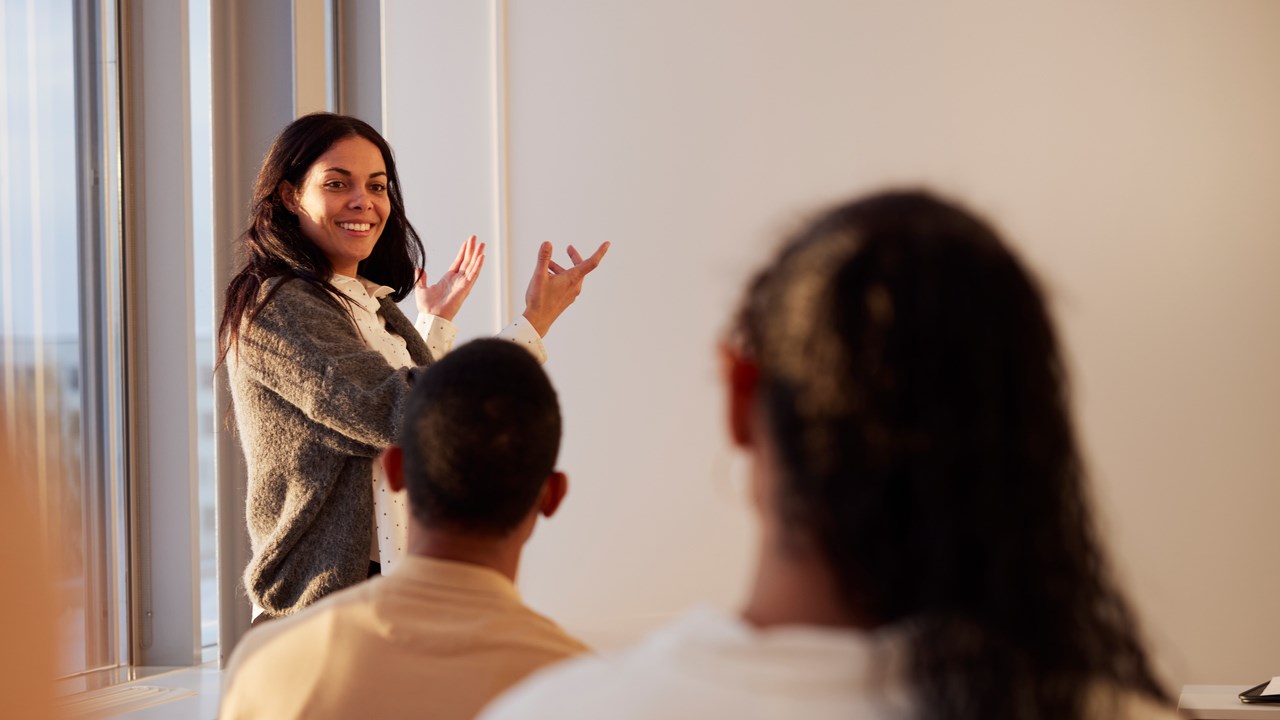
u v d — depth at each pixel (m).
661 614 3.94
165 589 3.28
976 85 3.89
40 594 0.33
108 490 3.15
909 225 0.52
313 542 2.06
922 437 0.48
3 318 2.82
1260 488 3.79
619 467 3.97
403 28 4.10
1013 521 0.49
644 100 3.99
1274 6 3.80
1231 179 3.82
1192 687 1.82
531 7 4.04
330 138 2.24
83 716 2.76
